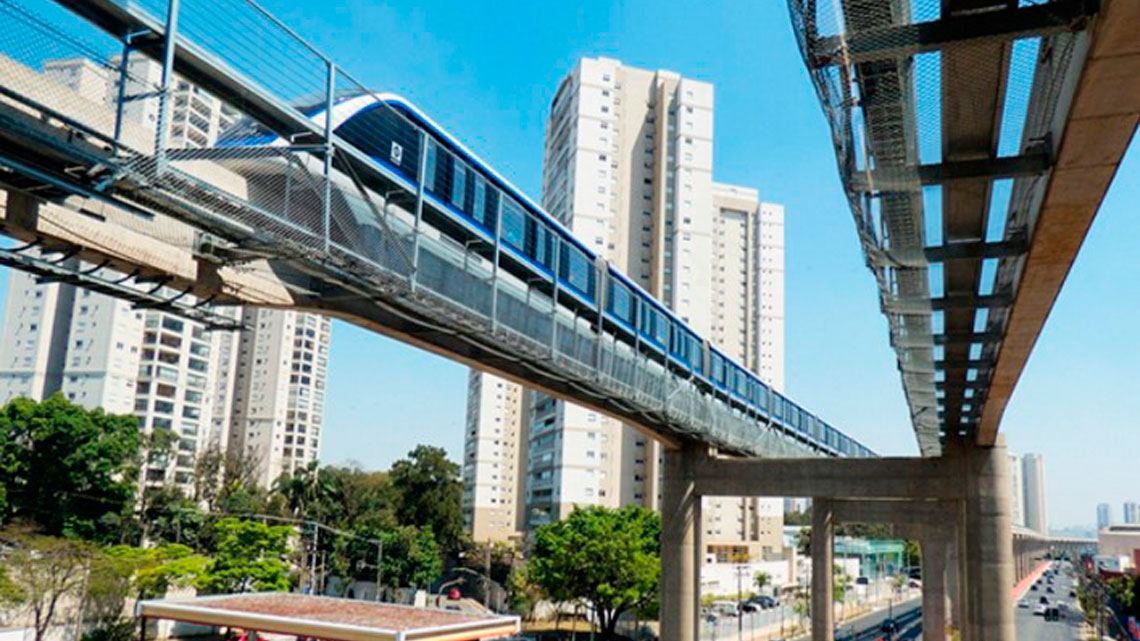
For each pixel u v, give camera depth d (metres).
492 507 110.00
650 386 33.62
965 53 9.19
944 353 23.36
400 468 93.31
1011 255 14.45
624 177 103.50
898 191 12.53
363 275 17.30
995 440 36.28
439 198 22.31
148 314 94.94
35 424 60.72
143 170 12.31
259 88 14.75
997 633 34.75
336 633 28.38
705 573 86.56
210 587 54.56
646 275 102.44
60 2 11.97
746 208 126.88
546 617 77.62
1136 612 76.75
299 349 129.38
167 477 93.25
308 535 79.31
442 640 29.08
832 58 9.41
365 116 19.33
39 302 92.19
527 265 26.70
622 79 105.62
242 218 14.31
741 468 40.94
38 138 11.49
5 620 41.69
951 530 65.50
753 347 123.94
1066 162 10.41
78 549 44.88
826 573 54.38
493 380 112.69
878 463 38.41
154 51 13.12
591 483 92.06
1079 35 8.41
